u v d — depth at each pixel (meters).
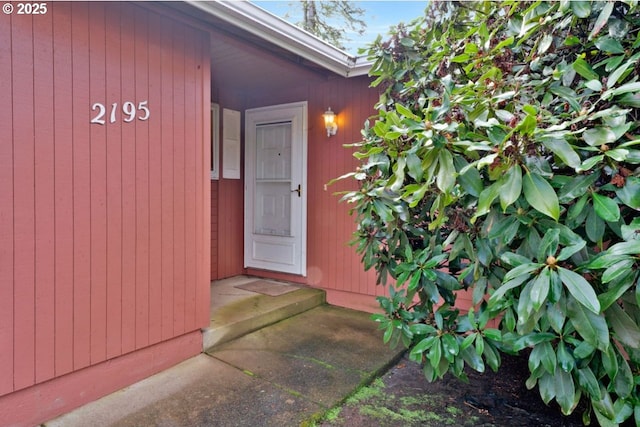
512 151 1.44
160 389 2.44
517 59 2.29
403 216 2.29
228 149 4.75
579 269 1.44
